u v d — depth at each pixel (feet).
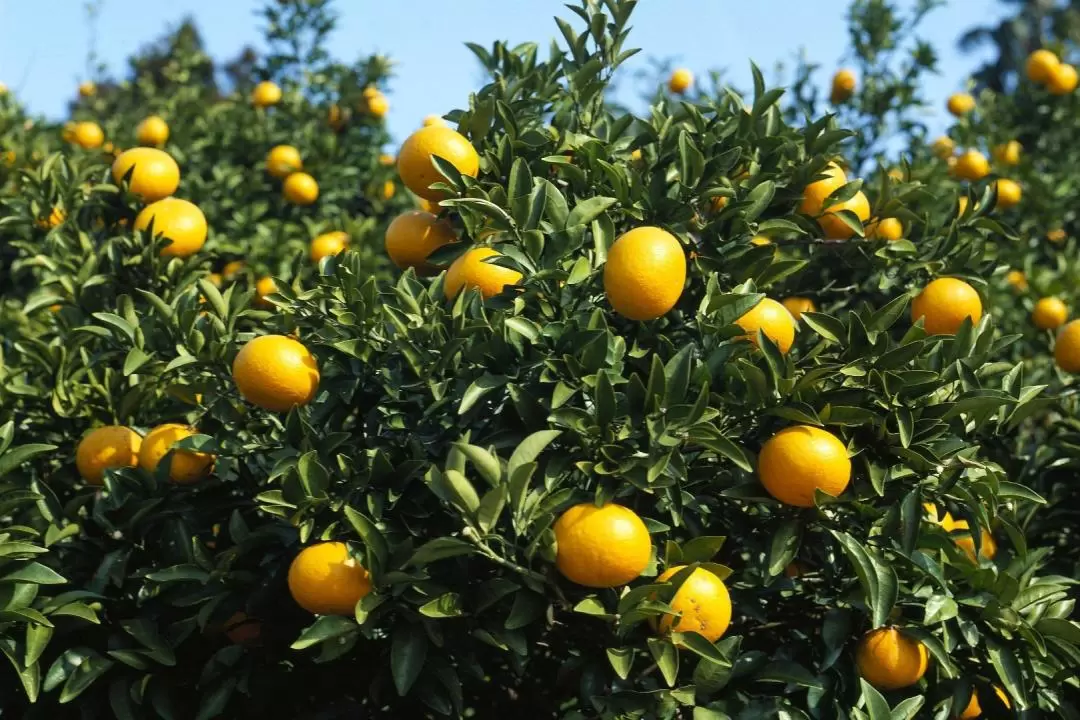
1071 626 5.69
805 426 5.49
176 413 6.45
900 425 5.48
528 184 5.83
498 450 5.61
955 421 5.80
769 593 5.85
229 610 5.80
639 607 5.21
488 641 5.40
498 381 5.52
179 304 6.23
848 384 5.65
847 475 5.44
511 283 5.82
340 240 7.87
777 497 5.50
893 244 6.40
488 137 6.30
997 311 8.05
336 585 5.34
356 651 5.94
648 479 5.22
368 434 5.94
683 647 5.36
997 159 9.32
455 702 5.50
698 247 6.04
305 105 10.01
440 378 5.75
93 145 8.93
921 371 5.53
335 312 5.79
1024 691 5.61
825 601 5.74
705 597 5.32
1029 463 6.64
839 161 6.51
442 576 5.55
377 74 10.09
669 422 5.34
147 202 7.03
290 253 8.42
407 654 5.41
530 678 6.21
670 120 6.32
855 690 5.68
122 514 5.96
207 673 5.75
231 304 6.21
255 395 5.62
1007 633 5.71
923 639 5.60
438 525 5.64
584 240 5.98
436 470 5.21
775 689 5.75
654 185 5.99
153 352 6.10
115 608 5.93
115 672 5.84
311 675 5.98
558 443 5.50
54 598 5.64
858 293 6.95
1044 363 7.77
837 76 9.17
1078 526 6.56
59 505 6.00
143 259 6.78
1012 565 5.97
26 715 5.83
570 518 5.22
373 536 5.34
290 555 5.85
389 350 5.82
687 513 5.72
